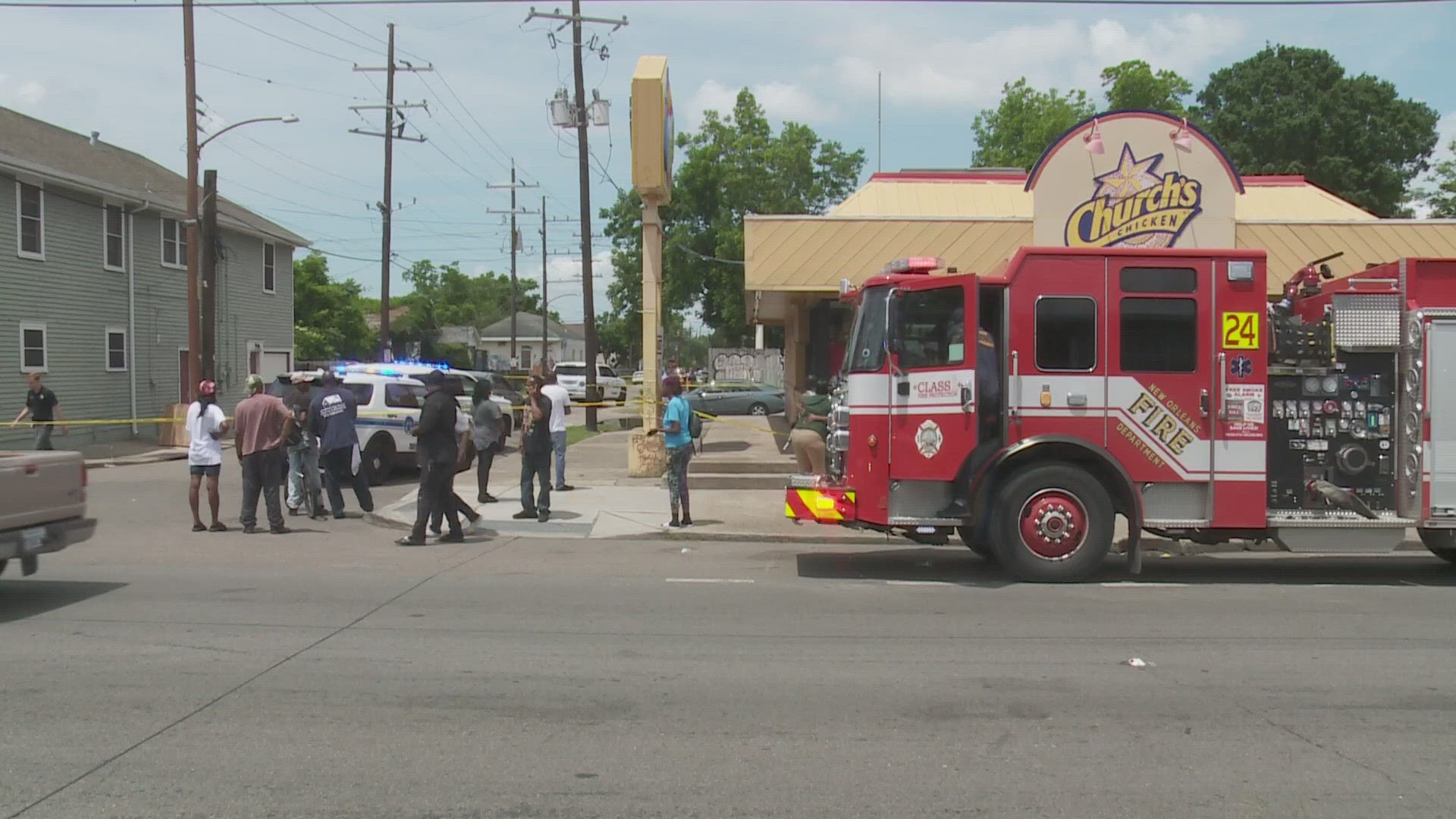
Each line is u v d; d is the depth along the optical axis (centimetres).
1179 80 4247
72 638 710
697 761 488
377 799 441
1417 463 912
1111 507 932
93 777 462
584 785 457
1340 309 925
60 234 2608
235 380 3353
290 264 3741
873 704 577
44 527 802
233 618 775
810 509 957
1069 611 820
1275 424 927
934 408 929
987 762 489
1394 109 3644
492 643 704
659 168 1644
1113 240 1416
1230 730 538
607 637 724
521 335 10281
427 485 1159
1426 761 496
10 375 2450
